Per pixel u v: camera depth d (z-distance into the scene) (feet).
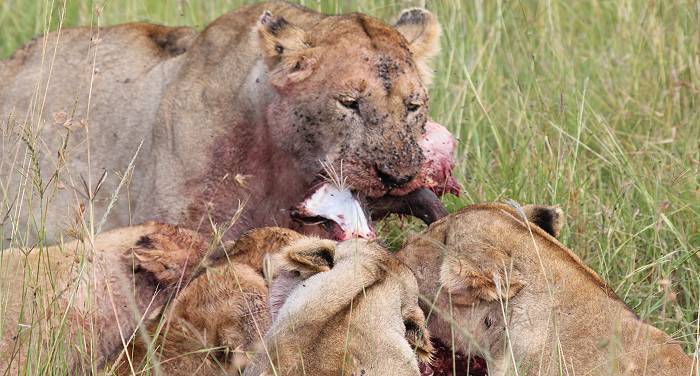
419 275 33.86
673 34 50.52
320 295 29.71
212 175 37.32
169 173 37.76
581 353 31.58
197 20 53.57
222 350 30.53
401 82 35.40
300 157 36.22
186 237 34.45
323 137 35.58
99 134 39.75
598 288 32.40
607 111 48.98
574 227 40.93
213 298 31.01
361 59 35.35
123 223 39.04
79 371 31.30
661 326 35.53
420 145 36.68
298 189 36.78
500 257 32.78
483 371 33.78
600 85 50.44
